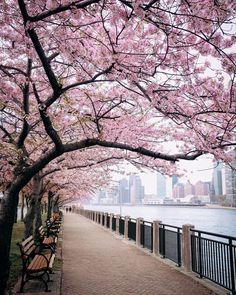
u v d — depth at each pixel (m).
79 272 9.27
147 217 82.31
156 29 5.77
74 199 48.16
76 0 4.56
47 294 6.40
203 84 6.12
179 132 7.98
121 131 8.29
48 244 10.81
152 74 5.75
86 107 8.35
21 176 5.91
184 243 9.26
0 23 6.07
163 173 10.73
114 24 5.30
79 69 6.79
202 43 5.25
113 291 7.26
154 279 8.40
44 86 8.89
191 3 4.48
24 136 7.25
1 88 7.80
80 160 11.82
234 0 4.25
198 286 7.64
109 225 25.05
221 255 7.12
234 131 6.61
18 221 33.28
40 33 6.01
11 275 8.52
